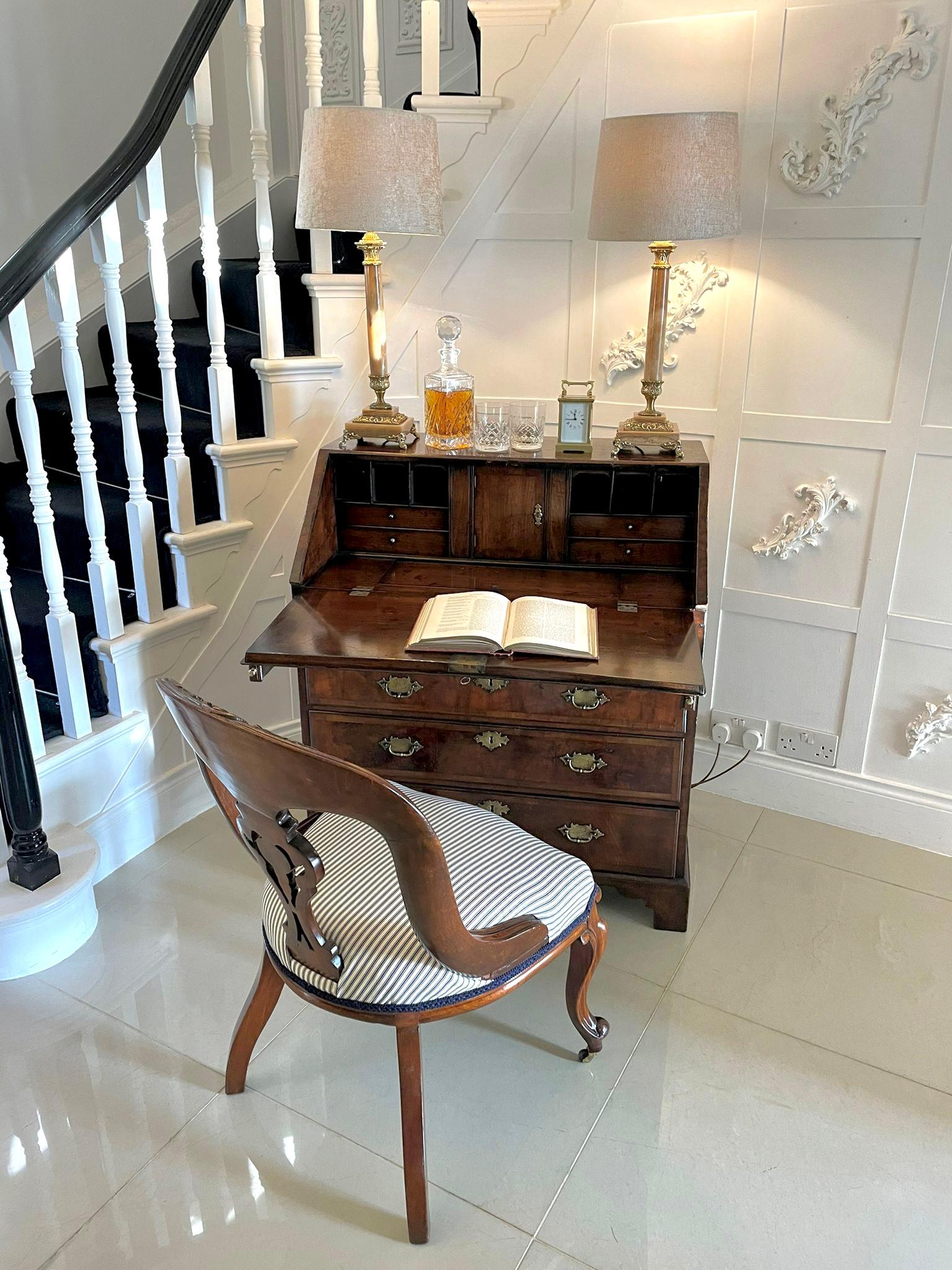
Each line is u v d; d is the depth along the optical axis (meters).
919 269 1.99
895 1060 1.71
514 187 2.33
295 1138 1.56
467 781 1.96
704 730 2.58
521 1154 1.53
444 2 3.20
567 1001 1.65
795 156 2.05
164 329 2.14
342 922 1.36
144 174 2.04
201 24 1.98
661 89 2.14
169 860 2.30
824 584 2.30
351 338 2.45
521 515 2.15
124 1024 1.79
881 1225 1.41
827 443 2.19
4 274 1.83
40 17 2.71
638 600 2.02
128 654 2.23
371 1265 1.35
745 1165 1.50
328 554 2.22
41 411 2.72
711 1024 1.79
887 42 1.89
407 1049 1.32
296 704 2.74
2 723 1.79
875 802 2.37
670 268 2.23
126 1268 1.34
